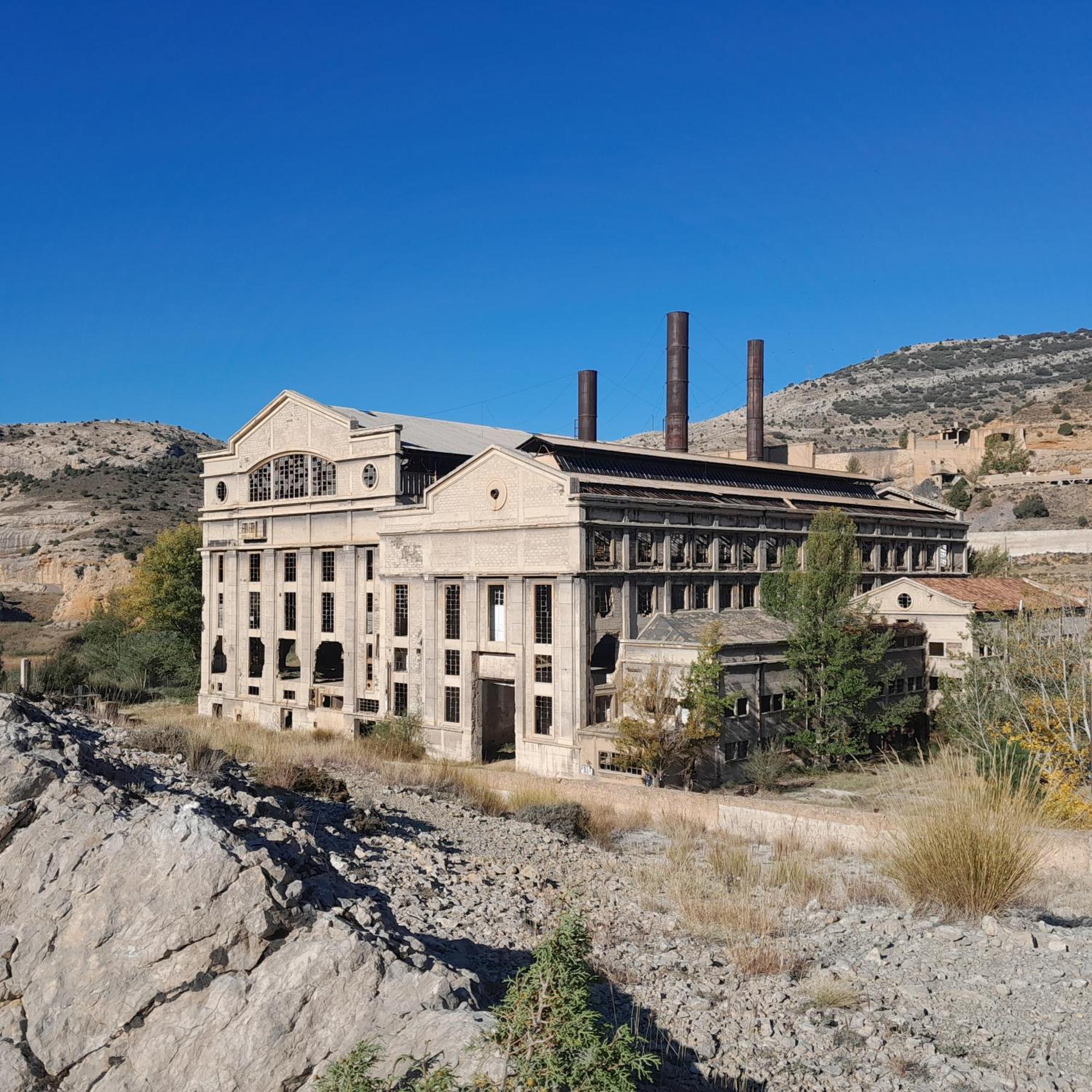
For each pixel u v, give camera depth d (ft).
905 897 58.65
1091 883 64.18
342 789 86.79
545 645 163.32
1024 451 471.21
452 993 37.09
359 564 200.95
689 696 142.31
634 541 165.68
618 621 162.91
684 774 143.64
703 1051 38.65
